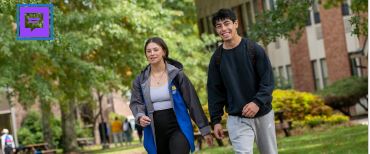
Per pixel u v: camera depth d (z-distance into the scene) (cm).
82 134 6838
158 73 1034
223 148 2519
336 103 4225
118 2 3616
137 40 3906
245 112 980
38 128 6619
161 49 1030
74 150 4659
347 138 2334
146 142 1032
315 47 5084
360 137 2300
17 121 6731
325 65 5022
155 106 1025
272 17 2748
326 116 3491
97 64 3991
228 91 1004
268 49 5600
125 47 3916
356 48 4722
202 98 4566
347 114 4322
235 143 1001
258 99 977
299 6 2711
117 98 7625
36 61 3381
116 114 7062
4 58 3269
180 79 1023
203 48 4900
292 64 5309
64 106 4509
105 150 4384
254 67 991
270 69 989
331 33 4909
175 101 1021
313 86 5141
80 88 3741
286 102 3478
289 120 3300
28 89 3509
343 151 1886
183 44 4350
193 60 4347
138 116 1026
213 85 1013
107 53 3947
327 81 5019
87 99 4775
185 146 1009
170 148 1014
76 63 3600
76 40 3325
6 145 4291
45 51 3150
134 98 1039
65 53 3412
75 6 3612
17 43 3058
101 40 3725
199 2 5762
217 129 1014
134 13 3666
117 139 6075
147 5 3941
